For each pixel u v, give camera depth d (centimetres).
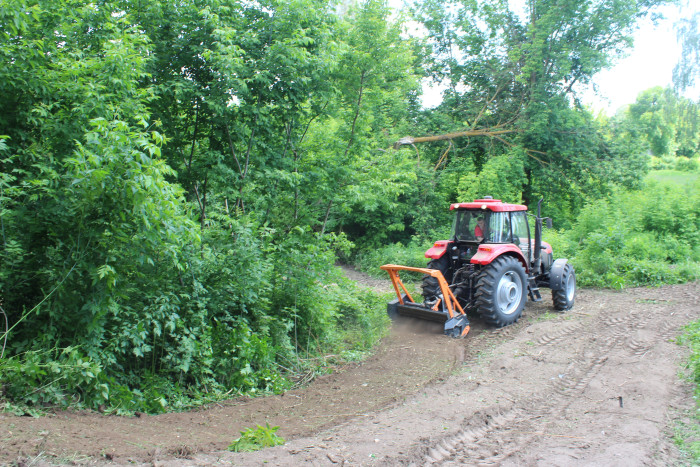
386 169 1117
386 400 494
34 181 404
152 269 500
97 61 512
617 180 1870
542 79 1875
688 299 977
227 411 464
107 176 391
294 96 726
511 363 586
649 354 602
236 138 714
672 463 337
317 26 762
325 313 648
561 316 841
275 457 335
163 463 300
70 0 539
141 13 659
